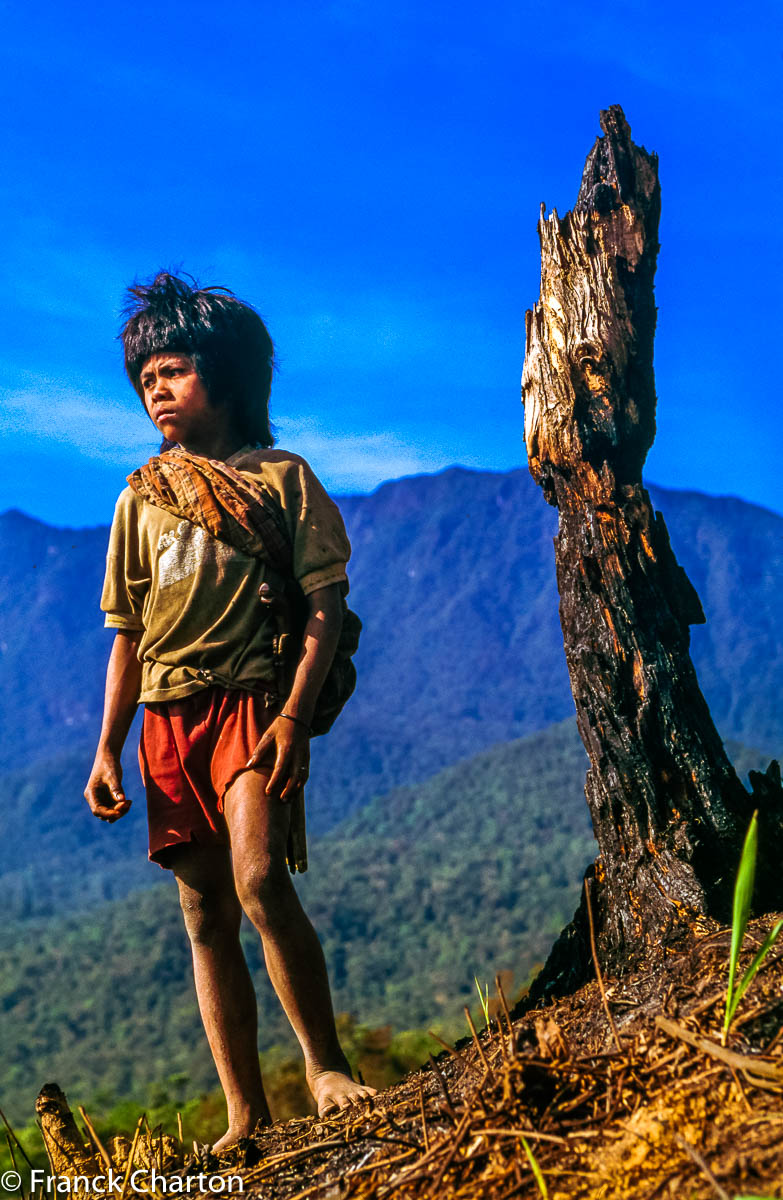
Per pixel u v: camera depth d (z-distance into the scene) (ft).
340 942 402.11
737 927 4.82
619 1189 4.09
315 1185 5.58
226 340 9.08
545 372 9.29
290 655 8.19
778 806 8.45
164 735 8.31
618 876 8.29
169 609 8.32
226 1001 8.12
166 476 8.59
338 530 8.56
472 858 489.26
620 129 9.68
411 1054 17.66
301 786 7.82
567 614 9.02
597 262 9.27
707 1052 4.73
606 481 8.96
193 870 8.20
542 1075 4.89
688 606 8.90
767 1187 3.71
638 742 8.31
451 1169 4.74
